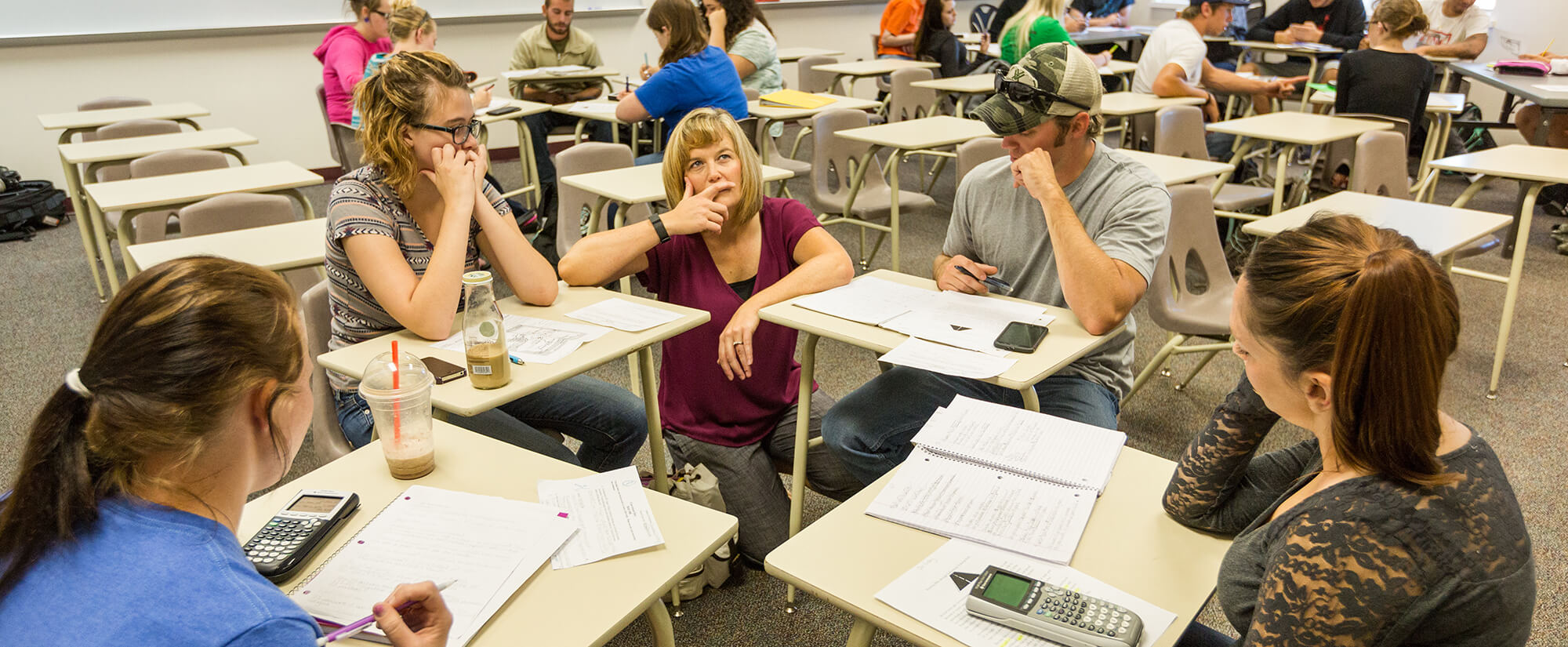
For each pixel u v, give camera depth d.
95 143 3.87
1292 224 2.52
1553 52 6.34
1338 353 0.78
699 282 2.02
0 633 0.66
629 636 1.88
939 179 5.84
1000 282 2.06
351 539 1.07
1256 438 1.06
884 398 1.93
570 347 1.62
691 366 2.02
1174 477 1.12
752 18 4.94
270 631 0.67
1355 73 4.23
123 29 5.36
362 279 1.68
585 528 1.11
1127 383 2.01
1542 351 3.15
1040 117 1.82
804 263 2.02
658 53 7.38
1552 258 4.14
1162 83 4.80
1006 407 1.38
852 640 1.07
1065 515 1.12
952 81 5.28
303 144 6.14
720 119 1.94
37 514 0.67
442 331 1.67
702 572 1.96
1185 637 1.16
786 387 2.07
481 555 1.04
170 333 0.68
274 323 0.74
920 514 1.13
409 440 1.21
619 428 1.96
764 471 2.04
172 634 0.65
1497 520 0.78
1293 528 0.83
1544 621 1.84
